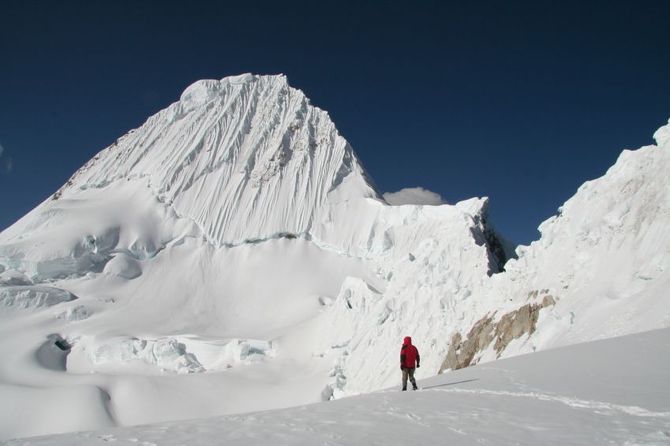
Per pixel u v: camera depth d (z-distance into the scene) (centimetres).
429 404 1296
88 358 7912
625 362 1525
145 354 7544
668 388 1177
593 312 2955
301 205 13562
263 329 9450
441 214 11838
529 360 1928
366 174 15262
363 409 1295
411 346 1788
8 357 7431
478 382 1605
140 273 11838
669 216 3091
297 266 12150
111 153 16400
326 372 5881
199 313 10675
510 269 4238
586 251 3562
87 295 10719
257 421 1176
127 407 5619
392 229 12244
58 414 5319
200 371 7100
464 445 865
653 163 3547
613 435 856
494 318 3947
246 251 12738
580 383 1339
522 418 1037
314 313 9650
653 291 2647
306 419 1176
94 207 13338
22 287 10038
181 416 5441
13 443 981
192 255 12619
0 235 13500
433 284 5031
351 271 11750
